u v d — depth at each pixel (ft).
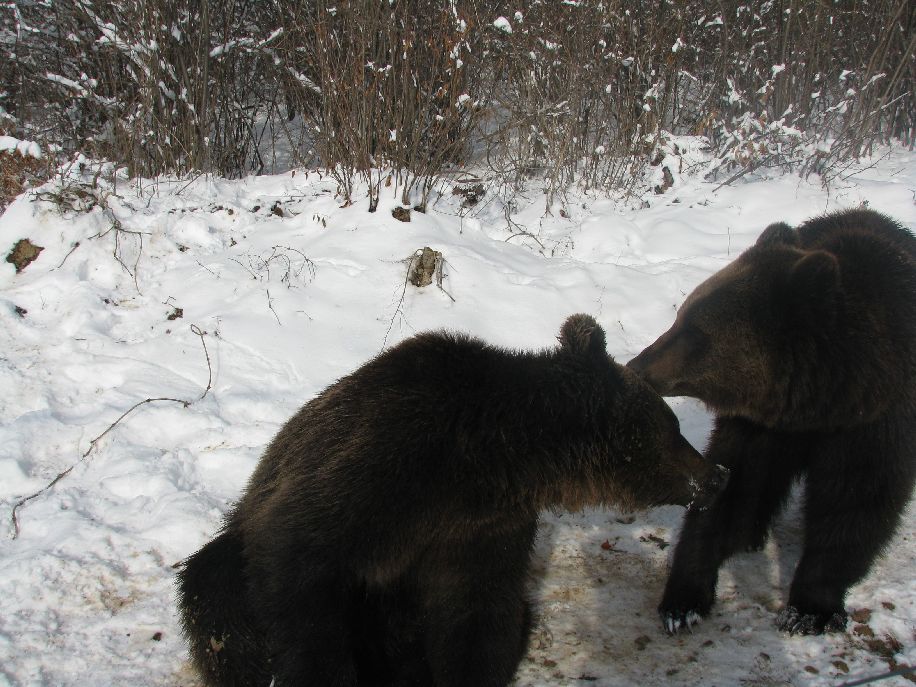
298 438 5.94
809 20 16.90
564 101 14.84
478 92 14.47
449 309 10.54
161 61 13.85
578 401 5.72
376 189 12.14
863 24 17.80
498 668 5.97
